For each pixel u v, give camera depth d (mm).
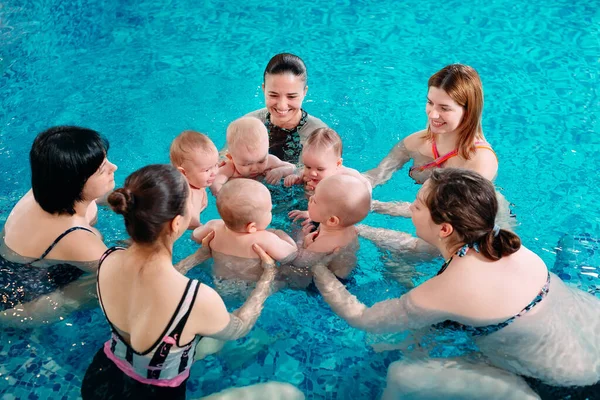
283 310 3266
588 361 2611
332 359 3006
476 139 3775
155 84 5559
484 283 2607
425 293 2748
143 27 6578
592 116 5195
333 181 3322
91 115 5066
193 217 3652
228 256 3314
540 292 2660
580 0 6953
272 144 4426
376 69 5867
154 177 2340
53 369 2857
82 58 5965
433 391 2615
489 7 6895
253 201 3182
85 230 3043
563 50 6137
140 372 2574
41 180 2812
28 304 3020
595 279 3467
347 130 4902
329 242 3418
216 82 5621
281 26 6652
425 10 6902
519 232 3879
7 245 3094
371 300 3240
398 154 4316
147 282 2432
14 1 6531
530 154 4715
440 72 3557
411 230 3896
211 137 4809
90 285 3133
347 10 6953
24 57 5863
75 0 6789
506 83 5668
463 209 2539
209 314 2566
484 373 2662
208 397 2676
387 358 2939
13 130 4840
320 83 5609
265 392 2715
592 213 4078
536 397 2549
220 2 7109
